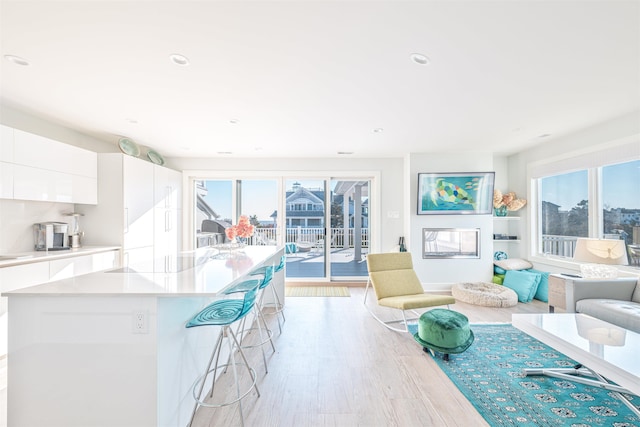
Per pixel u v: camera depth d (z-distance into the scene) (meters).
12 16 1.58
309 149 4.74
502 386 2.12
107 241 3.76
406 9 1.57
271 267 2.65
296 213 5.47
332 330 3.22
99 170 3.77
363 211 5.57
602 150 3.48
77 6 1.52
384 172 5.34
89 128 3.63
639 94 2.64
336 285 5.30
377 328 3.28
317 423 1.73
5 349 2.42
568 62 2.10
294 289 5.04
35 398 1.42
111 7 1.53
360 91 2.59
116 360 1.41
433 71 2.24
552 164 4.27
